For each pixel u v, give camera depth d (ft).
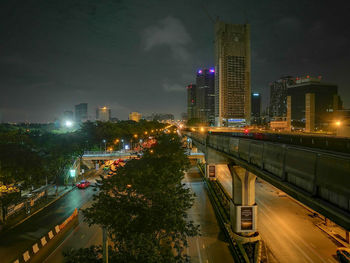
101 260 52.75
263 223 126.62
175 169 101.55
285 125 518.37
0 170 112.57
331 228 118.42
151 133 500.74
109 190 66.28
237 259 87.61
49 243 99.09
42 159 150.20
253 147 77.20
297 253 98.12
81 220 122.93
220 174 240.94
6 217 119.34
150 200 67.87
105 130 313.73
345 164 36.35
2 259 87.66
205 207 146.10
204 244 101.40
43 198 151.12
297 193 49.32
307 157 46.44
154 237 59.26
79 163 224.74
